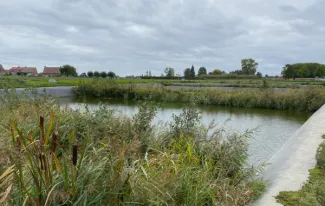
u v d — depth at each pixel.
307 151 3.95
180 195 2.70
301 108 13.60
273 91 16.03
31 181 2.00
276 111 13.50
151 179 2.55
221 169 3.49
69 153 2.26
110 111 5.41
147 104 5.47
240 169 3.71
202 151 4.11
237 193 2.78
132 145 3.30
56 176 1.97
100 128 4.50
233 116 11.29
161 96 16.91
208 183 2.98
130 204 2.26
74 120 4.57
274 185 2.77
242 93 16.05
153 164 3.20
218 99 15.86
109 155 2.63
